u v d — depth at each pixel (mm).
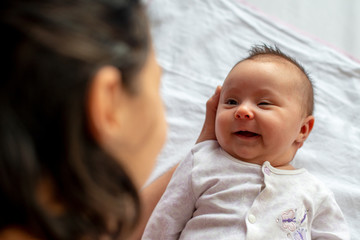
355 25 1584
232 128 886
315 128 1165
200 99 1219
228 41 1366
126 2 391
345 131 1168
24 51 332
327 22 1592
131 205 423
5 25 334
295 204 856
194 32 1364
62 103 340
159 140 482
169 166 1080
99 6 368
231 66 1312
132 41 388
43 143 348
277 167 924
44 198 378
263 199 852
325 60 1329
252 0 1636
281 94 897
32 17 337
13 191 338
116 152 411
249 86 903
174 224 895
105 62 356
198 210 892
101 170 374
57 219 373
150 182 1048
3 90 333
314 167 1090
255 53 1015
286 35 1404
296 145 956
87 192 366
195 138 1139
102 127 363
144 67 409
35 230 370
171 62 1303
